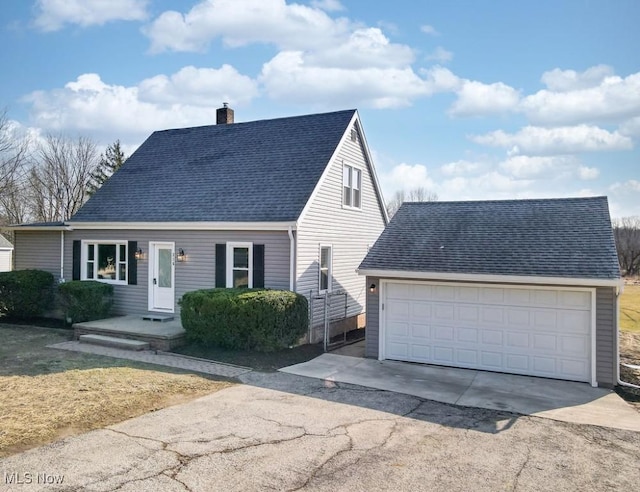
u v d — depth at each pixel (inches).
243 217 537.0
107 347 490.3
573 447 262.2
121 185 682.2
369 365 451.2
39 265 677.9
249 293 474.3
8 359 427.5
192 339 494.3
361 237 706.2
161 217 584.7
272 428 278.7
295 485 209.3
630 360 483.5
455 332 449.7
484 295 438.3
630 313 835.4
